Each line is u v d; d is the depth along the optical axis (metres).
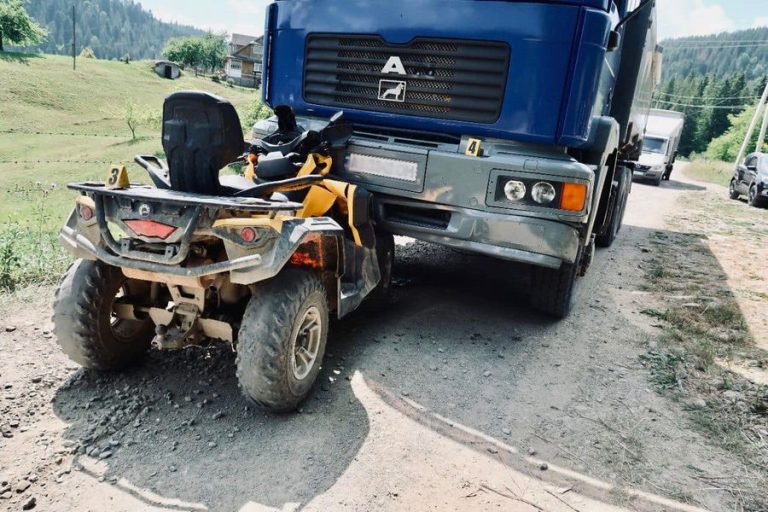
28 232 5.93
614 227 8.36
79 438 2.86
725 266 7.65
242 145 3.03
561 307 4.86
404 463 2.87
